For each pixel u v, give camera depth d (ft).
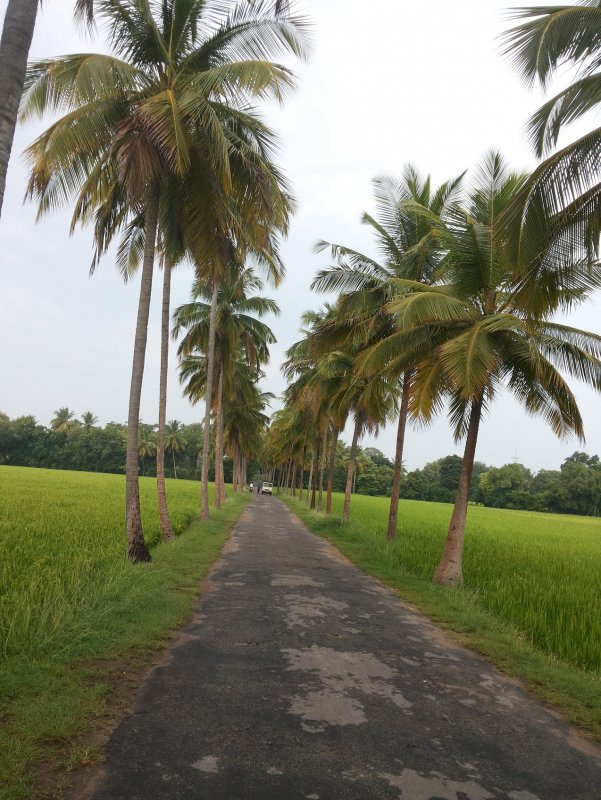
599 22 21.50
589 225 24.85
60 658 16.19
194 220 34.12
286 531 64.49
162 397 46.65
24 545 35.27
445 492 318.24
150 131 27.55
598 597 31.27
